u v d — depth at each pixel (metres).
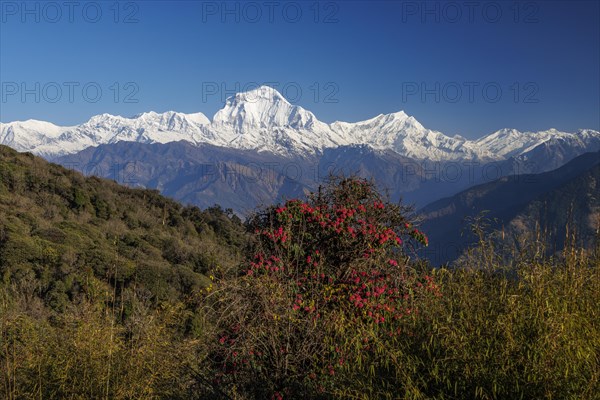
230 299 5.11
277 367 4.69
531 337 3.85
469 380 3.65
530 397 3.47
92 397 4.94
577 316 4.00
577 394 3.36
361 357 4.26
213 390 5.02
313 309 5.26
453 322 4.09
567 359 3.55
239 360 4.96
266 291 5.07
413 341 4.26
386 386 3.93
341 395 3.91
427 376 3.82
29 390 4.99
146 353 5.16
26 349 5.13
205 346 5.11
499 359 3.65
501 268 4.49
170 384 5.12
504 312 4.03
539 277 4.20
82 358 5.05
